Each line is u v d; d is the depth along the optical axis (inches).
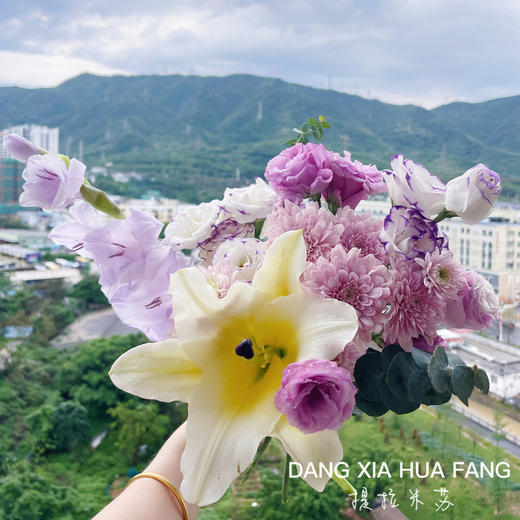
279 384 15.4
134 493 19.3
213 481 14.5
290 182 19.6
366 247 17.7
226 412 15.4
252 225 21.9
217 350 15.9
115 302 19.7
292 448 14.8
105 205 19.4
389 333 17.2
